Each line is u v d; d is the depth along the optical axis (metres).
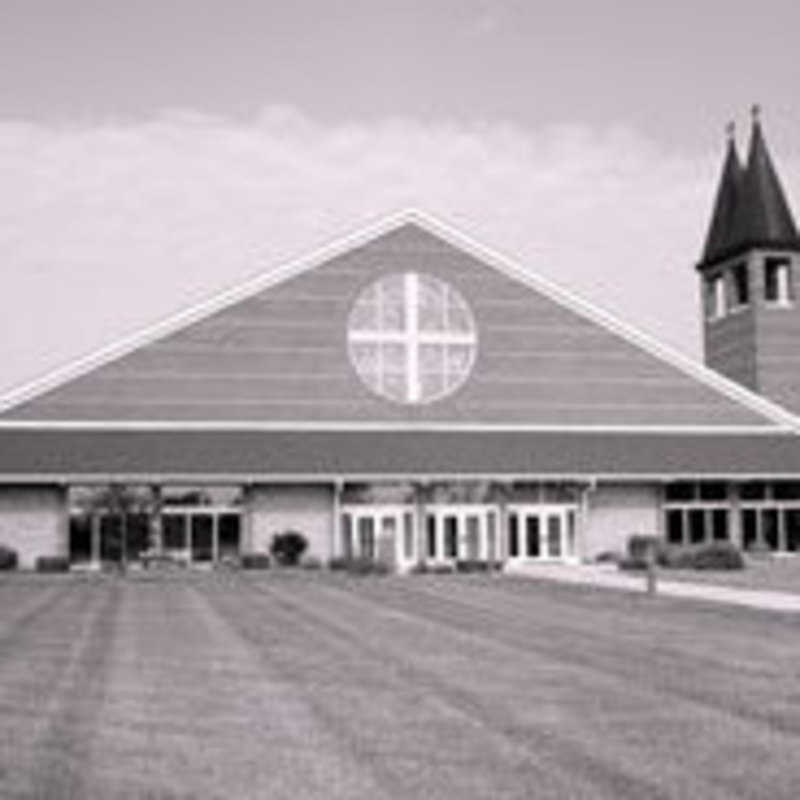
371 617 28.92
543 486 55.34
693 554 47.34
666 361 58.19
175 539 52.38
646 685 17.97
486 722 15.21
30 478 50.22
